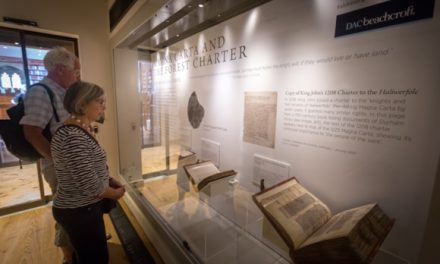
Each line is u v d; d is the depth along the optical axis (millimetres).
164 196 2227
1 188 3117
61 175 1082
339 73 967
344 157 993
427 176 774
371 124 895
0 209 2506
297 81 1135
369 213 801
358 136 938
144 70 2660
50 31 2637
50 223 2361
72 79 1635
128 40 2434
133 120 2789
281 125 1243
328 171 1059
